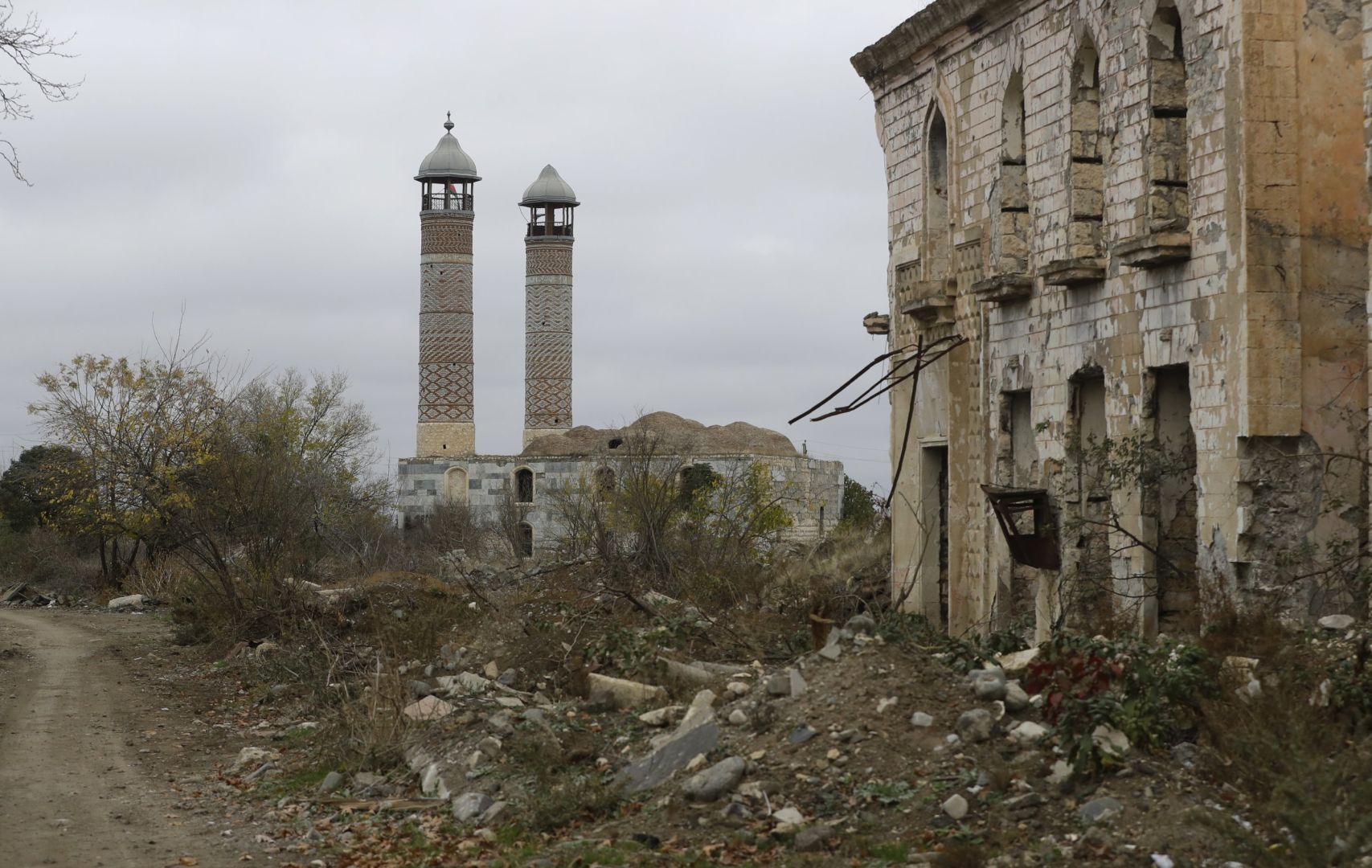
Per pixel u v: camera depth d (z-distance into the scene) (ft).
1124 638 44.01
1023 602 73.51
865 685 41.55
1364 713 36.91
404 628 71.92
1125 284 62.69
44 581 168.35
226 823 43.73
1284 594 52.70
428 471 275.18
